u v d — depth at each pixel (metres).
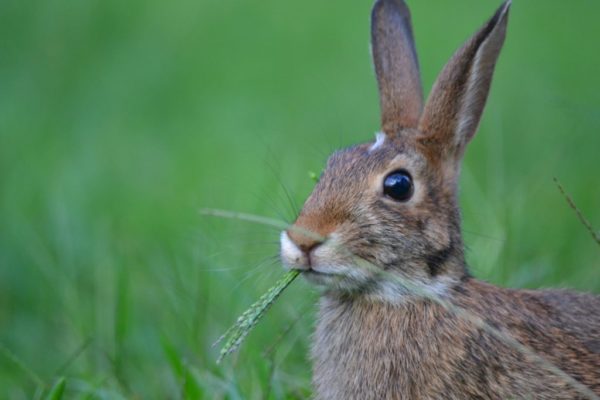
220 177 14.91
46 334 12.27
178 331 11.52
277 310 11.30
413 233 9.15
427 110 9.70
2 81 20.22
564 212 13.55
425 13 22.67
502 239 11.70
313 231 9.01
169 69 20.59
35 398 10.23
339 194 9.19
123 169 16.33
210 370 10.64
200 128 17.86
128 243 13.36
